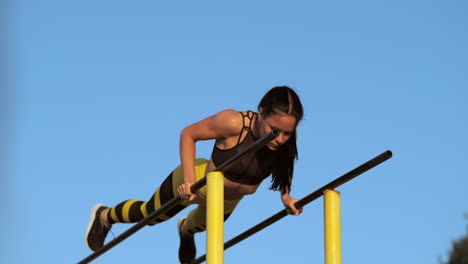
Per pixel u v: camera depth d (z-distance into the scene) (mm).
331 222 3855
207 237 3738
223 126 4289
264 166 4414
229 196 4664
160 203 4906
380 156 3580
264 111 4086
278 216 4457
